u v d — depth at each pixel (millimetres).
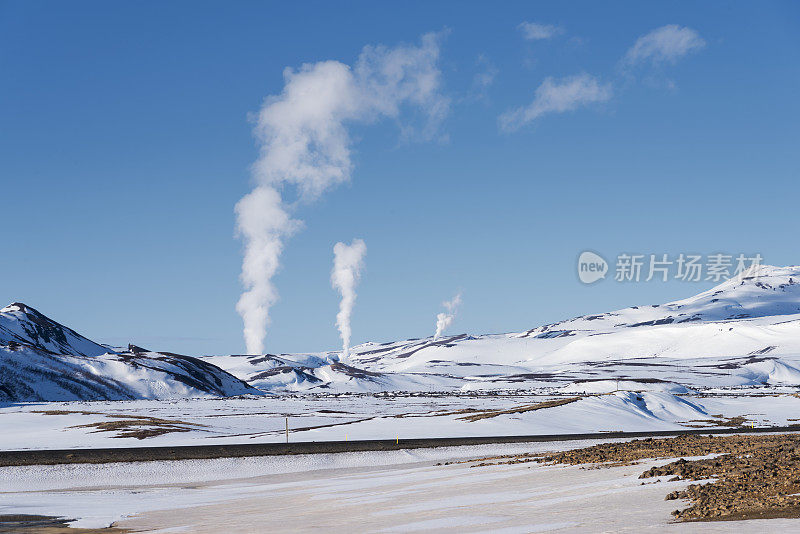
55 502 43656
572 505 28109
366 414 139750
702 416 124250
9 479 56281
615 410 113562
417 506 32438
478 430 91812
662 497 27469
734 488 26500
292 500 39688
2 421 127375
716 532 19047
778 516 20750
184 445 80688
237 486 51781
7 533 31641
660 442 55938
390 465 61781
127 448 75125
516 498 32312
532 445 72625
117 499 45188
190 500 43188
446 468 52219
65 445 85000
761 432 86500
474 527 24844
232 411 155750
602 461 44969
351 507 34125
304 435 90125
